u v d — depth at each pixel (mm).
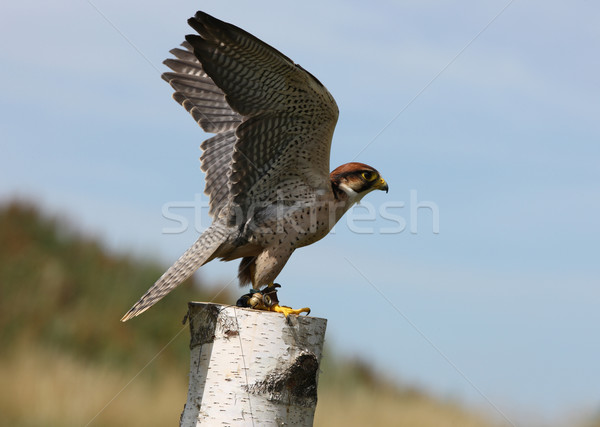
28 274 28422
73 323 26766
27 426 18359
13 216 31125
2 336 25016
